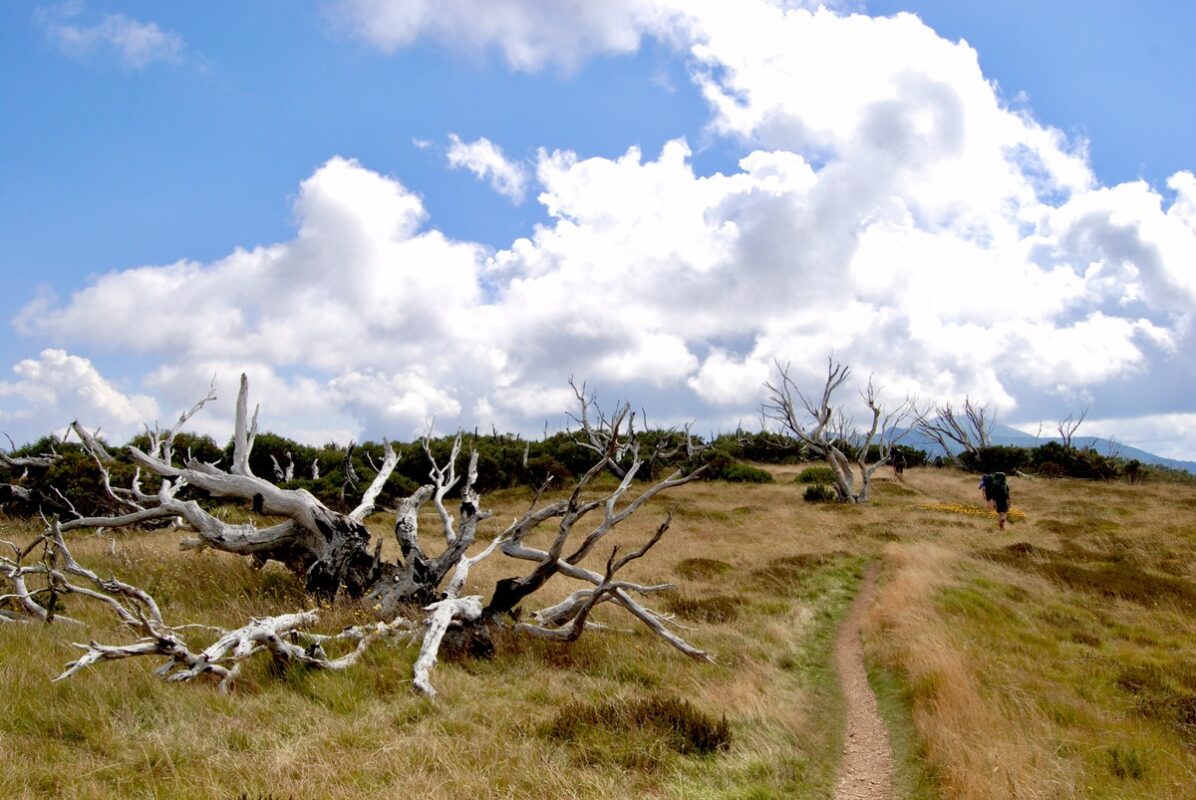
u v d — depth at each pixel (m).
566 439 45.12
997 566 18.27
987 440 59.81
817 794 6.27
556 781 5.67
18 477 19.62
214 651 7.25
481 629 9.70
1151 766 6.85
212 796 5.01
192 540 13.22
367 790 5.36
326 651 8.80
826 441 34.91
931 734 7.15
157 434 14.25
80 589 8.46
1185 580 17.55
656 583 15.65
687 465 42.72
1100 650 11.66
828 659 10.83
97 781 5.10
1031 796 5.89
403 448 33.88
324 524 12.11
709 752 6.74
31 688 6.44
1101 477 46.72
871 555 19.88
